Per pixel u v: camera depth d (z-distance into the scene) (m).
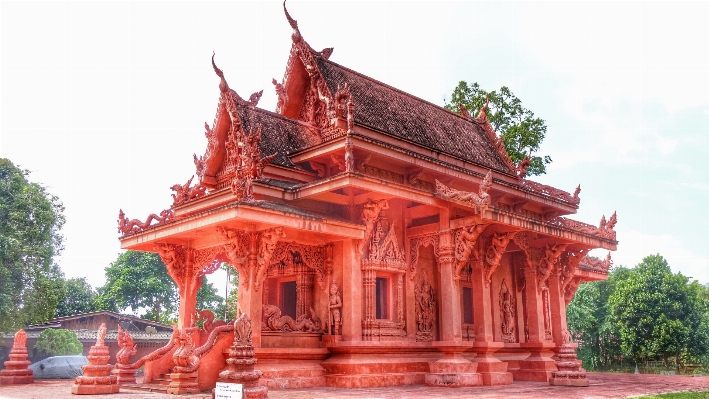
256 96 23.95
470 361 21.22
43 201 34.75
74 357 31.67
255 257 18.20
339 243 20.48
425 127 27.31
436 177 24.06
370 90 26.03
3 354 38.97
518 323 26.86
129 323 46.66
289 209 18.56
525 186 29.28
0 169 35.06
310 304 20.97
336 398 14.48
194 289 21.62
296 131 24.17
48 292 33.28
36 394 17.00
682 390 19.97
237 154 22.22
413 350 21.45
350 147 19.61
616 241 27.33
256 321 17.86
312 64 24.03
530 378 24.56
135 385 18.30
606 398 15.54
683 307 50.47
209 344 17.23
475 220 20.72
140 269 68.38
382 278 21.98
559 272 27.48
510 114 41.41
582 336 56.22
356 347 19.28
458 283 21.64
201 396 15.12
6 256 31.02
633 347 51.31
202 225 18.20
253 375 13.16
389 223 22.25
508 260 27.34
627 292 52.09
